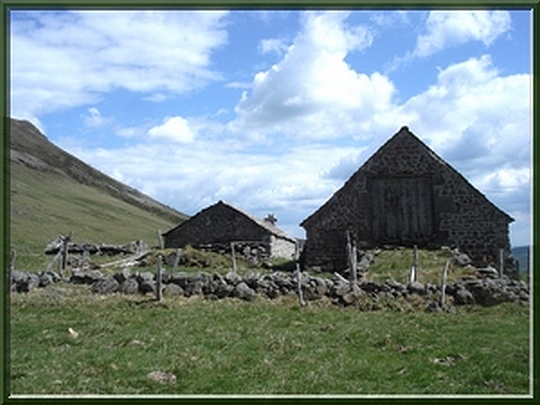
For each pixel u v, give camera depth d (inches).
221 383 428.8
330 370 458.6
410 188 1166.3
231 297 768.9
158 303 725.3
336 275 813.2
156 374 443.8
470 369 455.5
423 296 740.0
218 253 1439.5
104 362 473.4
